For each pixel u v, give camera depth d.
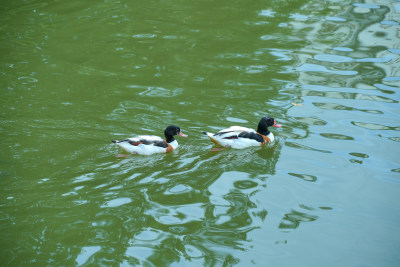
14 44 16.89
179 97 13.20
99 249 7.48
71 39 17.36
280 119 12.05
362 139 11.06
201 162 10.32
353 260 7.36
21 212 8.27
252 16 19.44
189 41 17.12
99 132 11.27
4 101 12.77
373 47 16.45
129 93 13.45
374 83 13.92
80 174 9.52
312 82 14.09
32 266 7.04
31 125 11.48
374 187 9.32
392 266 7.23
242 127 11.19
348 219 8.37
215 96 13.26
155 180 9.47
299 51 16.28
